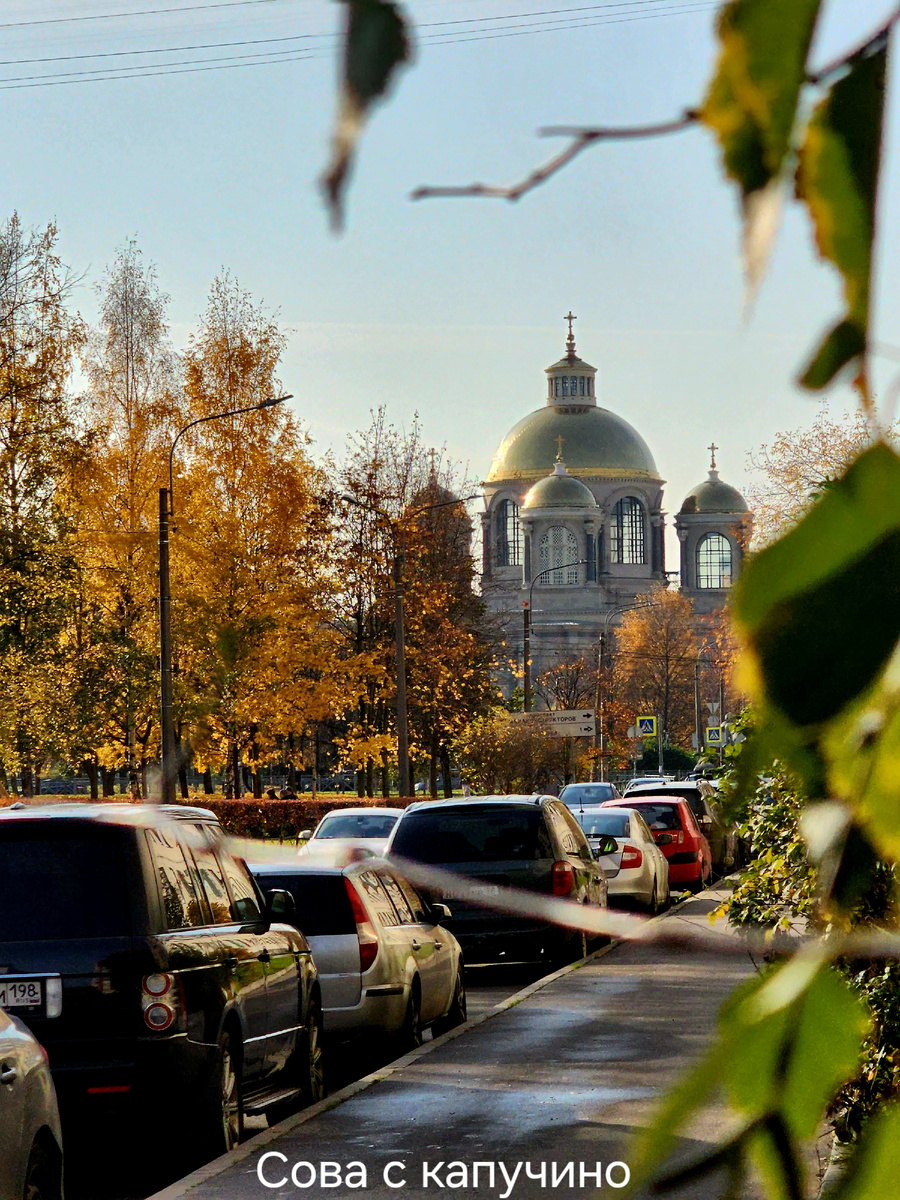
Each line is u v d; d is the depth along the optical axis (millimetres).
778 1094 2248
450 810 67375
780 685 2096
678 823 104188
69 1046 32656
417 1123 34531
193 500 139125
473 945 65562
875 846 2195
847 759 2121
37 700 152500
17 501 149500
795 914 15961
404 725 148250
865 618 2078
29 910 33312
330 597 167375
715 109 2004
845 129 1992
